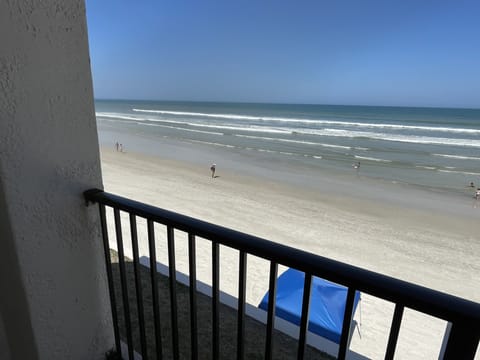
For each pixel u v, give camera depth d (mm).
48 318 1477
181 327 2531
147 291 2990
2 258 1356
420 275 6965
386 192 13328
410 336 4375
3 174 1183
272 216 10070
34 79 1202
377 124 42125
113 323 1807
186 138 28000
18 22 1116
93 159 1478
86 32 1326
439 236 9062
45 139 1285
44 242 1376
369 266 7293
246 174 15836
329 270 835
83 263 1568
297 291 3303
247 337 2475
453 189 13914
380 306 4898
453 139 28094
